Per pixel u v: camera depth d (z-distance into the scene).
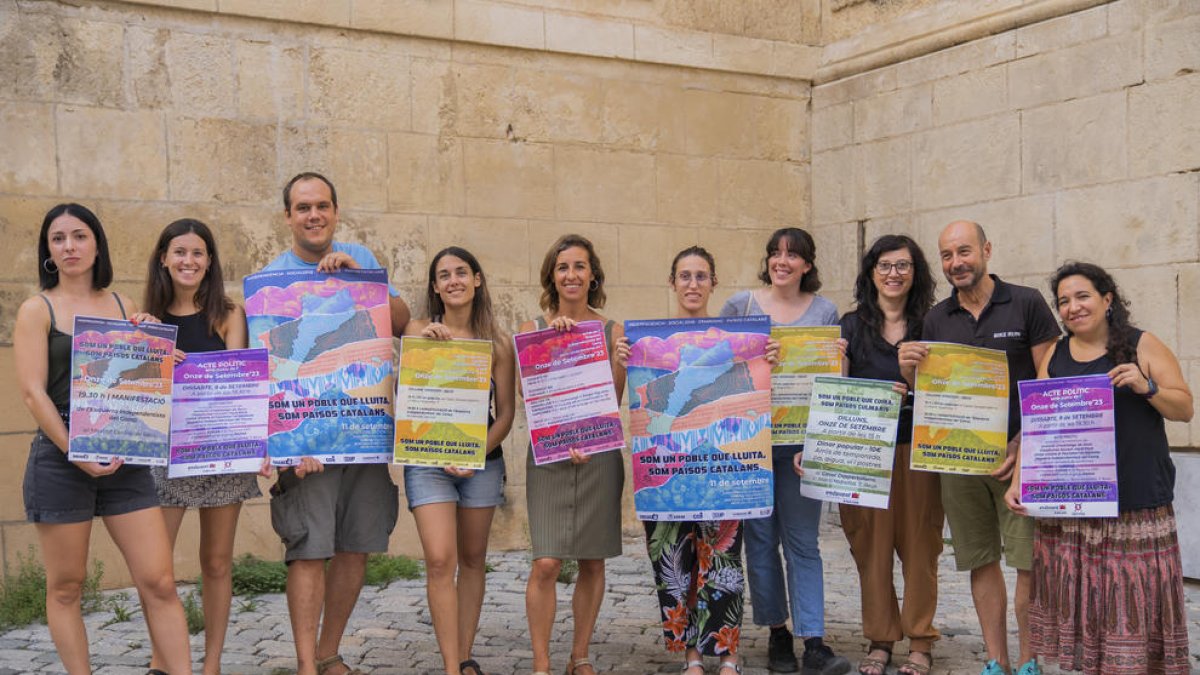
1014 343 4.64
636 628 5.98
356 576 4.98
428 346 4.70
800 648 5.58
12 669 5.15
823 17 9.27
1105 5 7.12
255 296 4.69
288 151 7.36
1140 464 4.09
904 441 5.02
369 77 7.59
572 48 8.22
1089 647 4.16
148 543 4.30
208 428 4.50
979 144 7.91
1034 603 4.39
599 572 4.95
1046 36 7.46
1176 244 6.73
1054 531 4.31
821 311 5.25
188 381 4.48
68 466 4.14
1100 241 7.16
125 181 6.89
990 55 7.83
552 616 4.89
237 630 5.89
